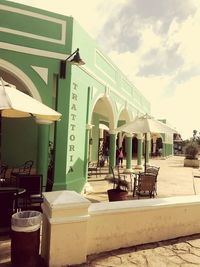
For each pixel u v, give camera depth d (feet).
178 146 164.45
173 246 16.39
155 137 123.54
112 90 41.68
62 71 27.45
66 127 27.68
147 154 71.92
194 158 74.33
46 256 13.47
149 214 16.71
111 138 43.50
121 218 15.69
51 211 13.01
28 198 19.72
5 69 25.58
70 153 28.35
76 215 13.51
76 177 30.19
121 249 15.64
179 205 17.79
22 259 12.29
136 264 13.88
